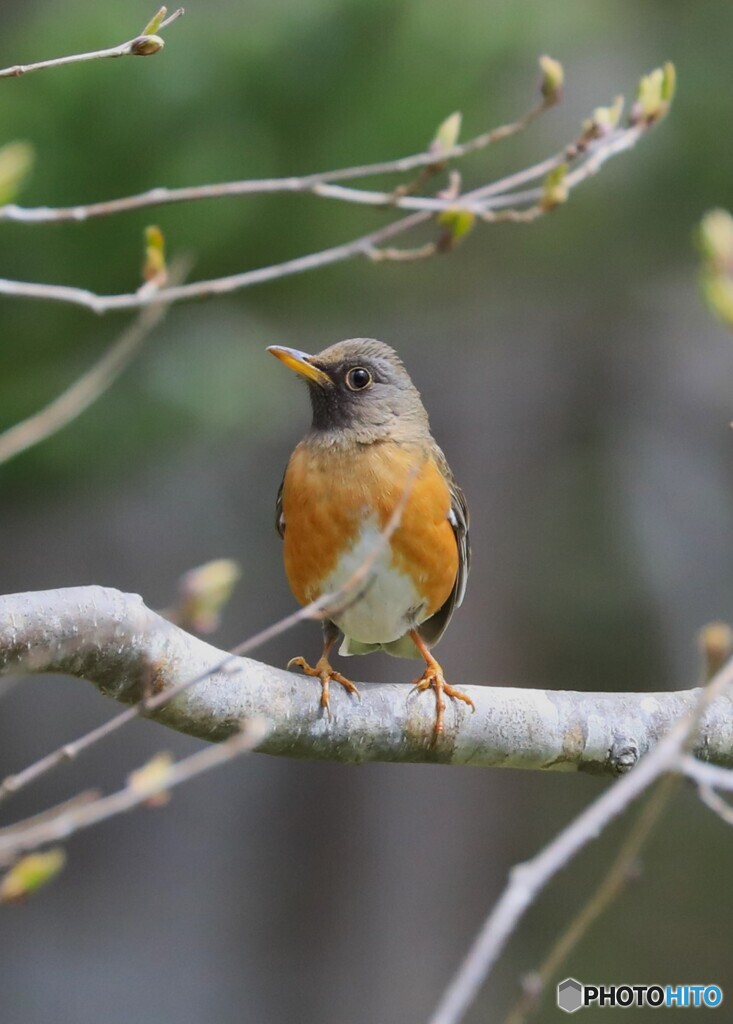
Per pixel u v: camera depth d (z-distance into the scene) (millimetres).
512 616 17703
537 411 17969
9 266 10375
